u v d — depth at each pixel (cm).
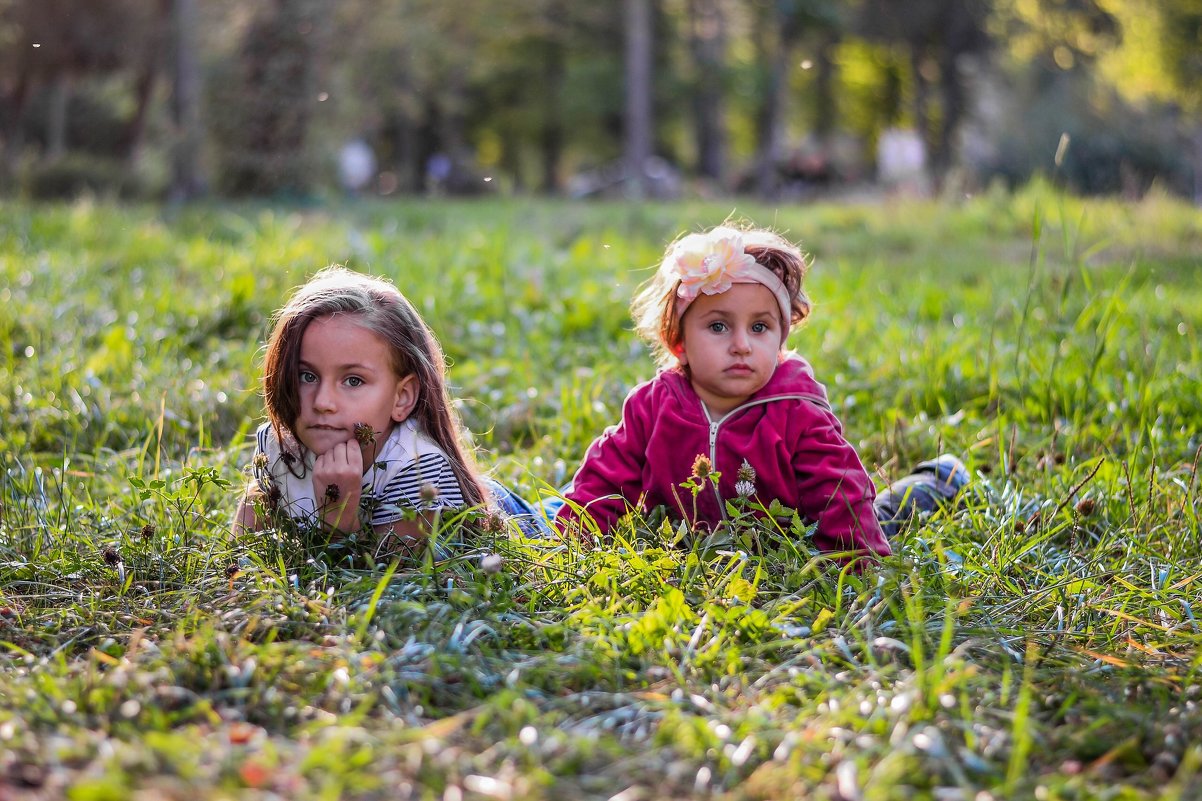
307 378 289
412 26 2395
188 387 486
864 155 4909
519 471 410
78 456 405
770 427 312
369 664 221
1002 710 213
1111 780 195
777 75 3641
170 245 889
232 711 202
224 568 283
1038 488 363
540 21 3288
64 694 207
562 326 612
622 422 335
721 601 255
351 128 2108
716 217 1517
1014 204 1339
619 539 292
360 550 290
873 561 287
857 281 756
